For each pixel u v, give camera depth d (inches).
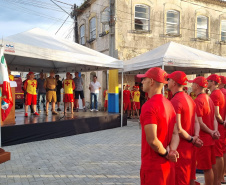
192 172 117.0
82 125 347.3
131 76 593.3
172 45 405.7
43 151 245.9
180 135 109.8
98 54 370.3
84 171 186.1
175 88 119.3
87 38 729.0
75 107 476.7
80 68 479.8
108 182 163.3
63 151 246.8
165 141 86.7
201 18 691.4
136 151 247.8
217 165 154.8
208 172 136.3
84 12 748.0
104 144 279.7
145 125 82.5
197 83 141.3
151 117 82.4
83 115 389.4
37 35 335.9
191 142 112.3
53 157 224.8
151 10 618.5
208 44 697.0
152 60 362.6
